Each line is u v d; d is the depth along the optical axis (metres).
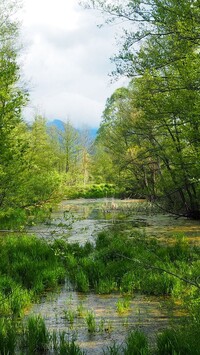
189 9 8.05
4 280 7.95
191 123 12.09
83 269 9.31
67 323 6.32
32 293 7.53
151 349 5.02
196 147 13.02
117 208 25.95
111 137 27.92
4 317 6.20
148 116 13.62
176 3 8.39
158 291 7.75
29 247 11.19
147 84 11.78
